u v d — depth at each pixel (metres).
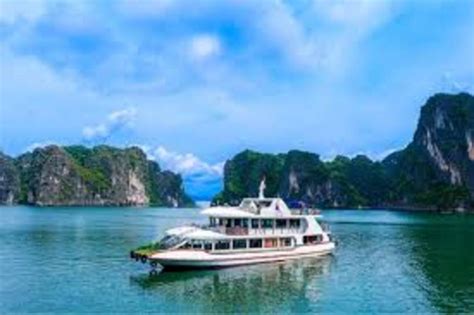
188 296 49.88
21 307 45.91
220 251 61.34
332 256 74.75
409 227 151.38
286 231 68.44
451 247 91.62
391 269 65.69
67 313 44.28
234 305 47.09
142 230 127.44
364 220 197.12
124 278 57.44
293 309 46.12
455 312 45.62
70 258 72.00
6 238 100.25
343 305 47.59
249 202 67.56
